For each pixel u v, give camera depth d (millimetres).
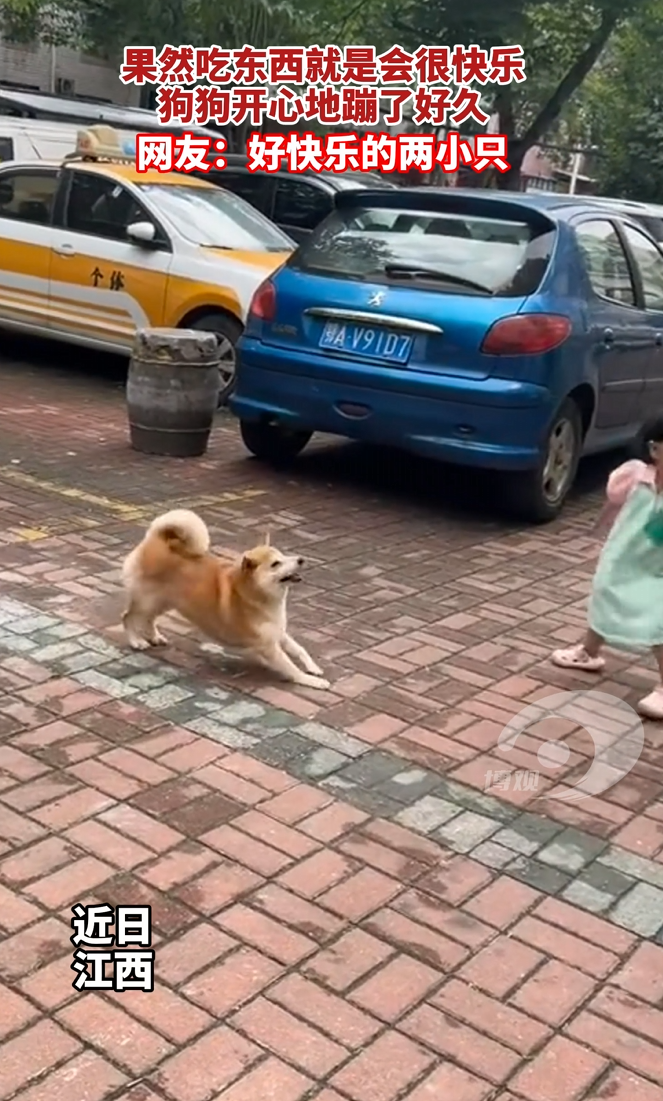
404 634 5066
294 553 6020
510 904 3205
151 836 3354
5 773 3613
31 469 7090
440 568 6016
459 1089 2543
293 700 4312
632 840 3596
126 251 9461
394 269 6762
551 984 2898
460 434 6504
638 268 7902
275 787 3684
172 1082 2490
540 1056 2658
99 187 9750
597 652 4836
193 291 9156
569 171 38375
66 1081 2471
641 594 4539
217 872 3217
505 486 6840
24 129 12891
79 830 3350
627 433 7879
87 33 19062
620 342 7293
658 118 28359
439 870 3332
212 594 4383
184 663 4547
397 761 3936
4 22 19422
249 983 2801
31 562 5449
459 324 6414
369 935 3020
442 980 2877
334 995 2789
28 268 9984
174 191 9875
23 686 4211
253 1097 2467
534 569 6137
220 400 9219
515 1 19266
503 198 6891
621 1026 2777
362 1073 2559
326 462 7992
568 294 6703
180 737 3947
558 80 22859
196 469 7520
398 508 7070
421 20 19375
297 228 13180
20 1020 2627
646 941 3102
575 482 8305
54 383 9945
